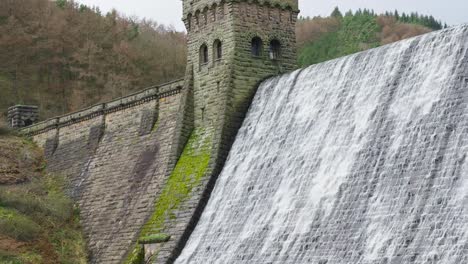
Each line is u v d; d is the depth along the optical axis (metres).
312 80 65.44
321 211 55.47
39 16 165.62
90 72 162.38
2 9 163.38
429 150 50.34
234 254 60.03
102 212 82.75
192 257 63.41
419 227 47.50
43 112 149.88
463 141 48.56
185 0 77.12
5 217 79.75
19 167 97.56
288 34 74.94
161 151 78.56
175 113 79.31
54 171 96.69
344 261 51.00
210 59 73.75
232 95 70.62
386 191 51.41
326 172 57.56
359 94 59.34
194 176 69.38
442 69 53.31
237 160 67.50
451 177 47.69
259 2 73.62
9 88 152.38
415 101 53.91
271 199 60.94
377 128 55.59
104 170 86.69
